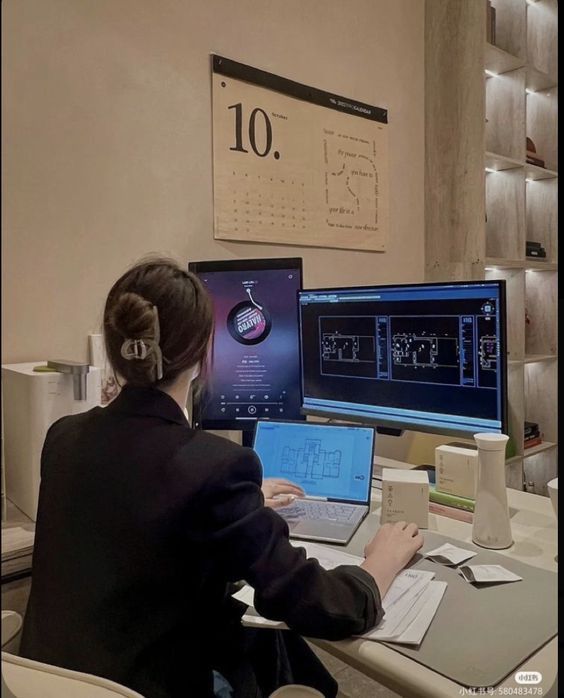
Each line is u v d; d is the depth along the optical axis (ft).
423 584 3.28
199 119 6.16
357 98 7.97
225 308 5.71
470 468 4.54
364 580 2.96
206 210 6.28
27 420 4.20
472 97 8.59
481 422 4.56
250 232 6.68
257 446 4.94
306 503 4.51
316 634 2.70
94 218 5.42
